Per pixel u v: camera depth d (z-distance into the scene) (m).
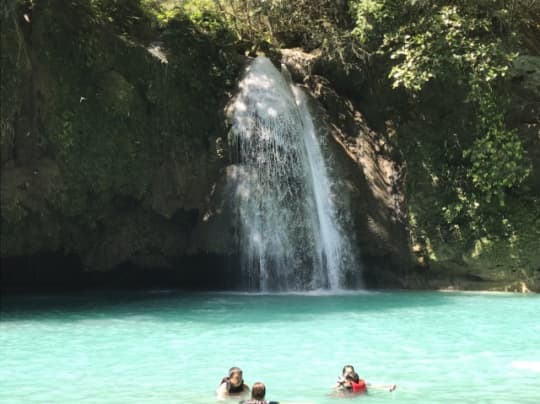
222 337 14.38
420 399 9.35
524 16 25.50
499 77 24.25
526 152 23.80
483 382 10.34
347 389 9.57
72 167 21.73
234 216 23.09
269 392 9.76
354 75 26.62
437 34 23.19
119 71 22.56
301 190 23.88
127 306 19.62
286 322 16.39
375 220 24.77
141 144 22.94
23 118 20.89
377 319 16.80
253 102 24.22
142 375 10.93
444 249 23.94
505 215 23.83
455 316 17.36
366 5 23.78
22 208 21.33
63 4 21.59
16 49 20.22
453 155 24.95
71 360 12.14
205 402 9.25
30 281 25.34
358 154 25.88
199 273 24.75
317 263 23.66
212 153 23.98
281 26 28.50
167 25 24.56
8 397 9.59
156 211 23.59
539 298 21.22
